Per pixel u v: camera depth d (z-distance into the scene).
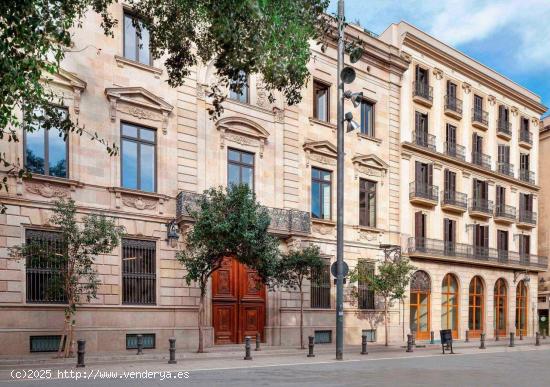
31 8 7.96
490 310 37.34
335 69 28.67
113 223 17.28
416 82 33.28
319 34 11.69
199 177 22.64
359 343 27.75
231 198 18.38
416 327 31.86
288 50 9.90
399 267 25.42
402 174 31.91
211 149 23.20
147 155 21.45
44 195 18.58
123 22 21.19
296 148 26.30
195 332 21.59
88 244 16.22
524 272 40.69
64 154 19.31
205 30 13.59
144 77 21.50
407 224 31.80
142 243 20.88
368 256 29.05
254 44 9.60
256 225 18.20
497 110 39.94
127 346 19.88
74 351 18.11
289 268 20.69
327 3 10.67
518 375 14.76
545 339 37.66
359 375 13.89
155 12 12.24
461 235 35.59
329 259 27.09
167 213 21.50
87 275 18.48
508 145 40.69
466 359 19.81
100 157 19.98
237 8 9.09
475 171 37.22
